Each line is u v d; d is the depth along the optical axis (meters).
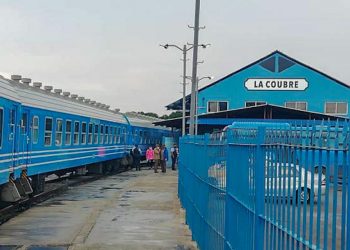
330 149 3.29
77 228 12.95
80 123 26.42
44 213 15.65
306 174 3.74
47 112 20.70
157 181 28.50
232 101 57.44
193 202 11.80
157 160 37.72
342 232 3.07
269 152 4.85
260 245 5.08
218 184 7.90
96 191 22.73
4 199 15.15
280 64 56.94
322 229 3.41
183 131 40.94
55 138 22.02
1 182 13.92
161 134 53.41
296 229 3.95
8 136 14.73
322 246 3.39
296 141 4.02
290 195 4.14
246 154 5.84
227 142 7.02
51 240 11.36
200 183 10.38
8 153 14.73
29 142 18.14
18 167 16.28
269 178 4.83
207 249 9.05
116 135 35.84
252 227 5.43
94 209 16.53
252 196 5.47
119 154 36.75
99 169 32.78
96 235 11.96
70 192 22.31
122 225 13.37
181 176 18.05
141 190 23.14
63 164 23.31
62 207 17.08
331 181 3.29
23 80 20.45
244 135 5.99
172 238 11.71
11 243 11.00
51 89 24.00
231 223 6.76
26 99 18.11
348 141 3.04
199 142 10.70
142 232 12.41
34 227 13.06
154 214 15.45
